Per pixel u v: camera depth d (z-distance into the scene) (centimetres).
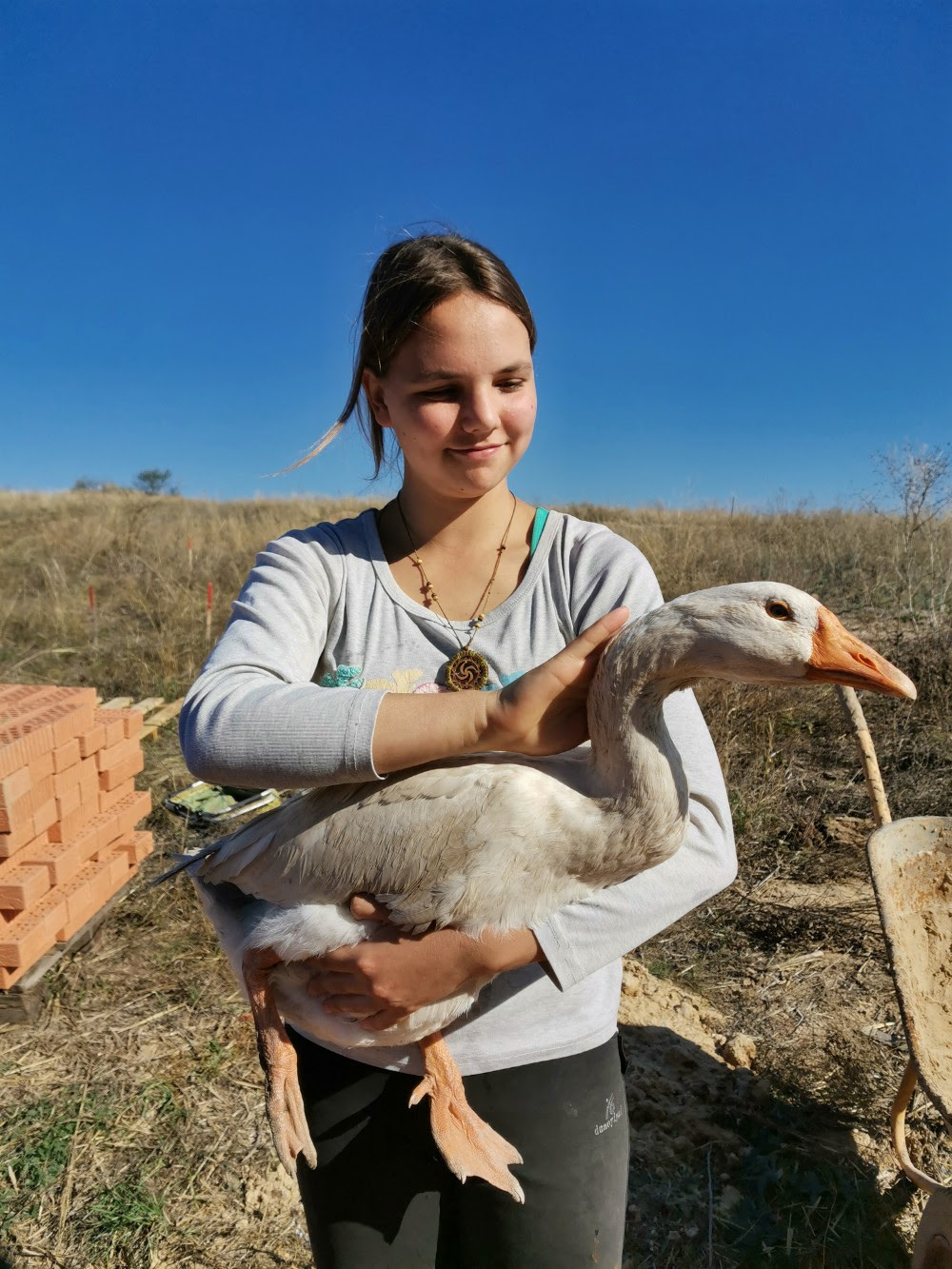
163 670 818
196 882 204
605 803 162
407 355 165
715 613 158
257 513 1877
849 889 455
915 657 653
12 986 370
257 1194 291
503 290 164
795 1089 328
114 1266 269
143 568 1177
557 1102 171
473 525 184
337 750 141
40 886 390
